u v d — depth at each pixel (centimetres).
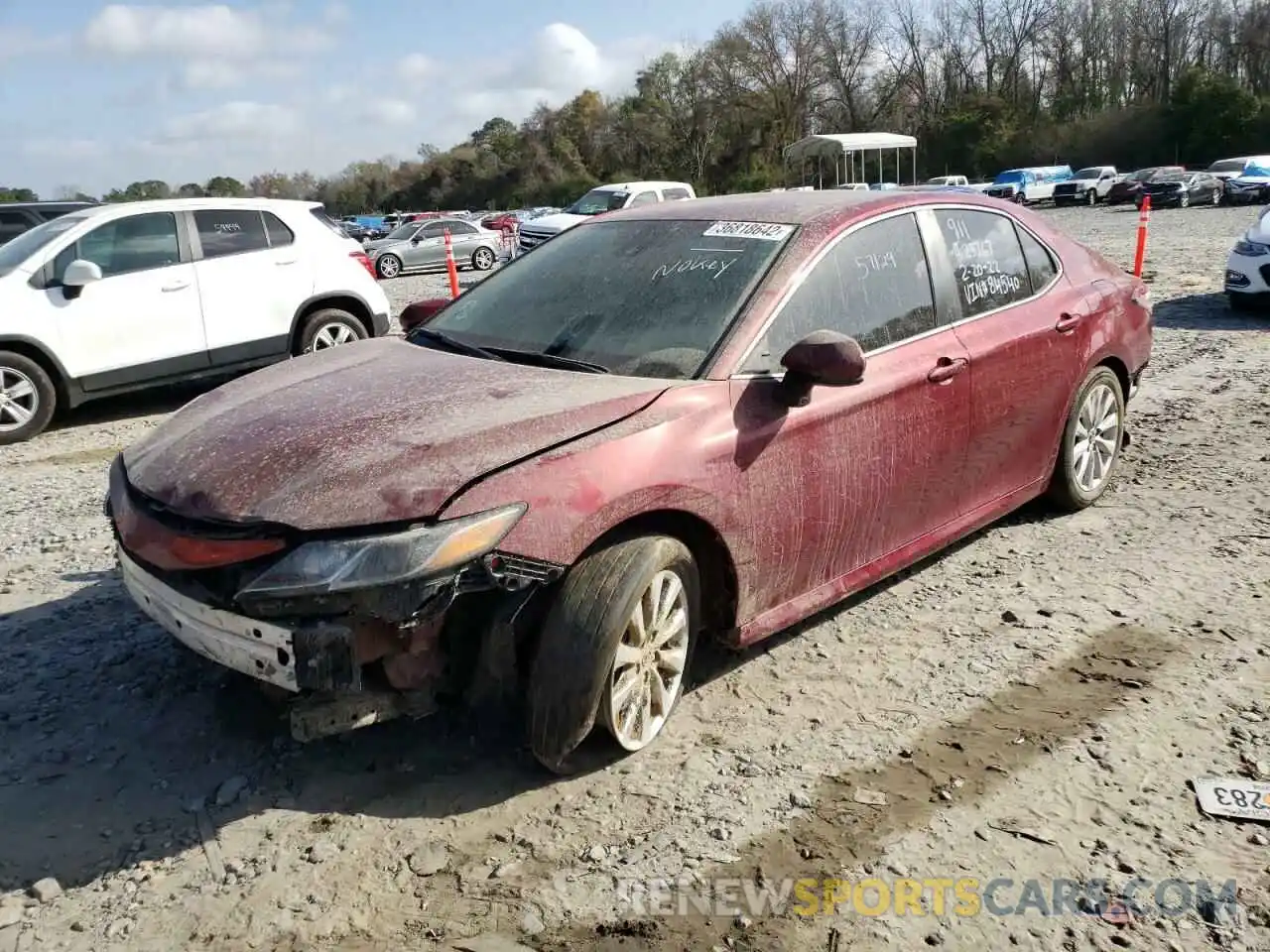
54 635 413
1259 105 5741
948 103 7600
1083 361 480
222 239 888
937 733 327
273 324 909
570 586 288
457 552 261
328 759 319
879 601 425
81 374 818
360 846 278
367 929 249
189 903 259
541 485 278
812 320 357
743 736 327
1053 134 6631
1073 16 7319
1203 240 2077
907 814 287
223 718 345
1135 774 302
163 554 282
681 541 317
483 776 308
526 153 8650
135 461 326
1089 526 499
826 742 323
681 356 338
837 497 357
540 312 384
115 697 361
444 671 286
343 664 261
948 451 404
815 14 7381
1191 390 773
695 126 7631
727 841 277
